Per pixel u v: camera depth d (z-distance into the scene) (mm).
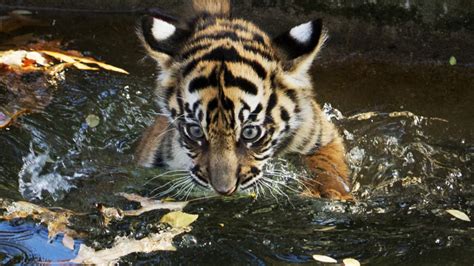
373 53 12398
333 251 7969
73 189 9023
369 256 7898
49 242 7988
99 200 8820
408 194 9070
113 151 9938
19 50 11812
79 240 8039
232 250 7953
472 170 9578
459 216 8578
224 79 8234
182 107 8594
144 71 11688
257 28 9180
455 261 7805
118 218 8445
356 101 11156
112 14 13242
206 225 8375
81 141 10055
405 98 11266
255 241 8109
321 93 11320
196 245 8023
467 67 12141
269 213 8617
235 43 8656
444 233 8281
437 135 10383
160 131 9469
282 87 8680
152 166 9383
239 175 8367
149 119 10680
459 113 10906
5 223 8258
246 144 8414
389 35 12422
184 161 8938
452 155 9891
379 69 12039
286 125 8773
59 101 10781
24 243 7941
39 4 13266
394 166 9672
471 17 12094
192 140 8586
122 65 11828
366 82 11672
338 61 12211
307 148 9367
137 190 9008
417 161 9766
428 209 8750
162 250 7930
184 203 8766
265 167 8836
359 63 12188
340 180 9125
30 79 11211
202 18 9305
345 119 10711
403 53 12375
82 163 9586
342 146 9828
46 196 8867
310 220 8508
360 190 9195
